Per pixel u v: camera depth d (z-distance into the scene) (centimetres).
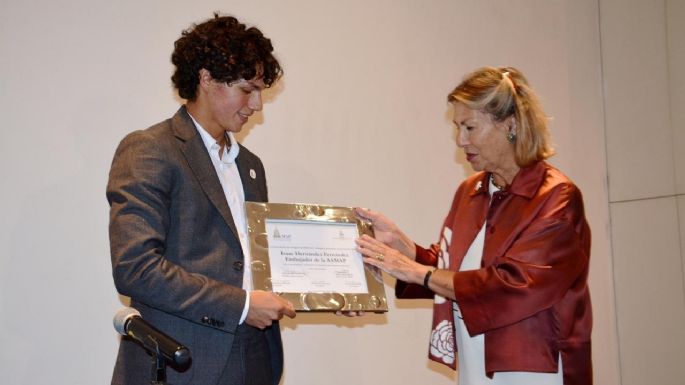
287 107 324
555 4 400
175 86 212
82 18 286
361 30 344
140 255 179
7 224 269
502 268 211
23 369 267
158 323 189
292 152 323
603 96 408
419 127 354
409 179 349
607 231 405
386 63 349
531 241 211
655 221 382
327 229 225
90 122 284
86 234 280
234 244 201
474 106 219
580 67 404
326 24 335
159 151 193
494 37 380
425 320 349
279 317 193
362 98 341
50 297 273
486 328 211
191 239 193
